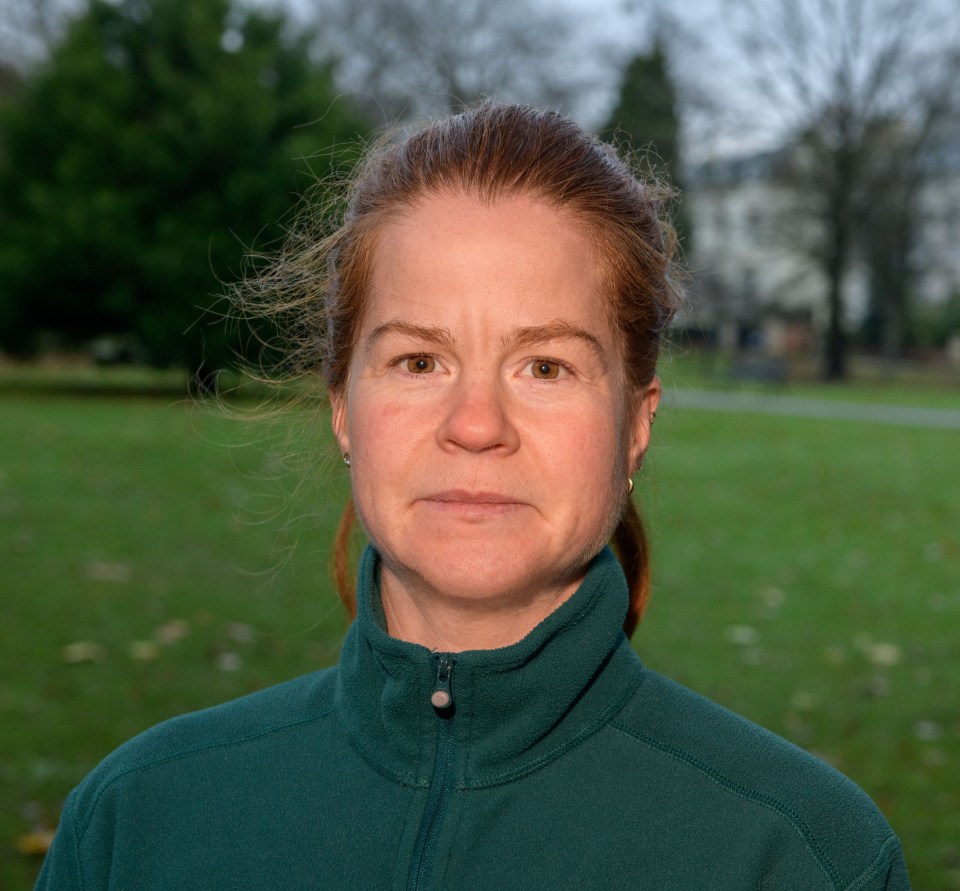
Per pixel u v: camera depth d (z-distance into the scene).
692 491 10.83
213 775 1.27
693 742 1.20
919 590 7.12
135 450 11.85
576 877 1.11
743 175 34.62
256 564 7.00
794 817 1.13
